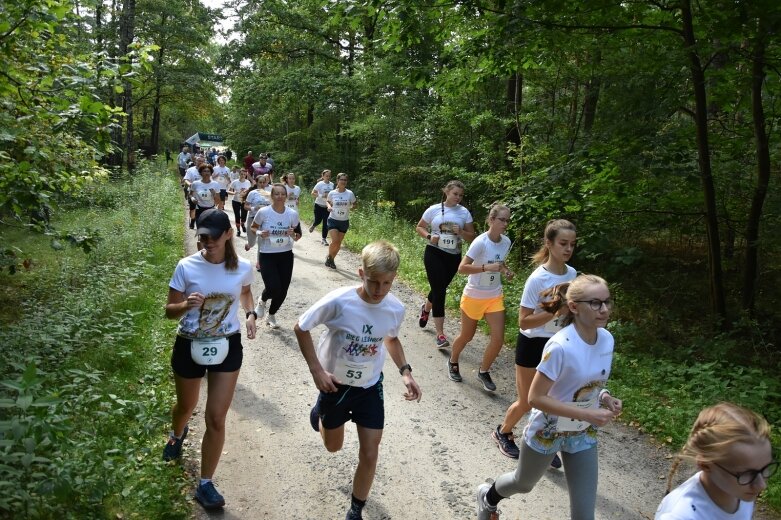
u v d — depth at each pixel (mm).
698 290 9891
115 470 3502
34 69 5047
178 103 34344
